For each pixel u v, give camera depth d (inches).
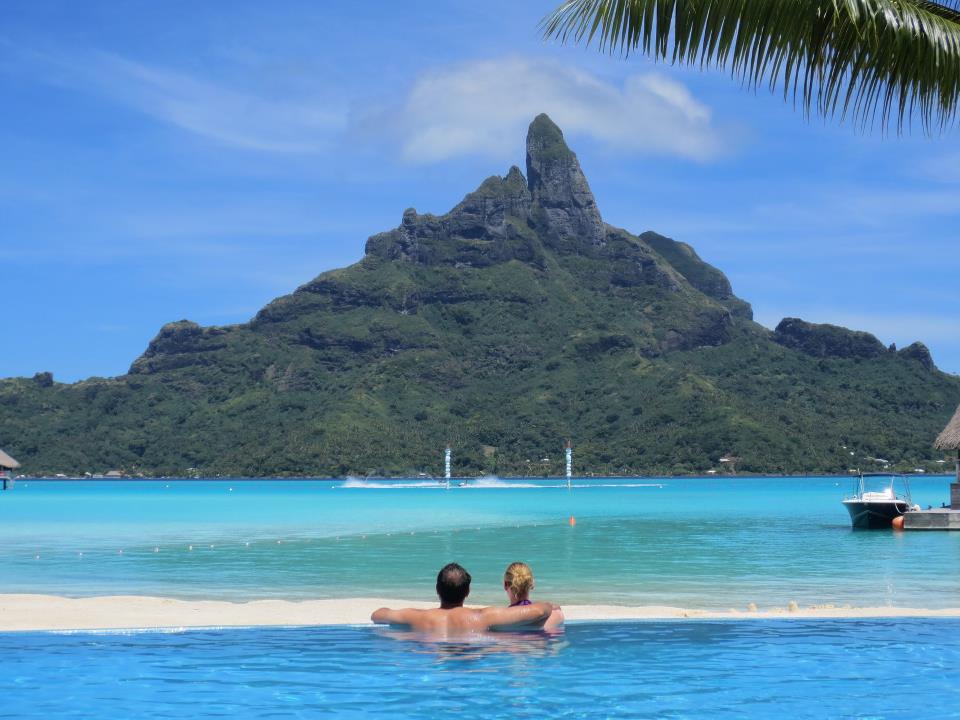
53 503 3924.7
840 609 646.5
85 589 860.6
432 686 344.2
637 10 441.1
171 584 904.3
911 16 437.4
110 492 6417.3
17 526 2053.4
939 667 382.3
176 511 2997.0
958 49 438.3
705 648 418.9
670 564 1110.4
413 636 449.4
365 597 801.6
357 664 382.9
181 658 396.5
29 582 921.5
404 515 2669.8
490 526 2047.2
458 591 462.6
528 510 3026.6
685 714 307.9
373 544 1482.5
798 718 303.6
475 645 424.2
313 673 367.2
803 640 440.1
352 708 314.0
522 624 462.3
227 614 601.3
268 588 872.3
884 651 415.2
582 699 327.0
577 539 1605.6
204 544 1481.3
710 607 727.7
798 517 2443.4
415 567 1083.3
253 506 3540.8
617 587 871.1
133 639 442.9
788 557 1214.9
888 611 625.3
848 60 439.8
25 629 481.7
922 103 446.9
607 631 461.4
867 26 429.7
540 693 336.2
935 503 3818.9
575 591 844.0
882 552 1283.2
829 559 1176.2
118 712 309.1
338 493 5984.3
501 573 1001.5
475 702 322.0
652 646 423.2
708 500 4045.3
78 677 361.7
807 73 440.5
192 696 330.3
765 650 414.6
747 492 5492.1
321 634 455.2
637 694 333.7
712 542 1505.9
